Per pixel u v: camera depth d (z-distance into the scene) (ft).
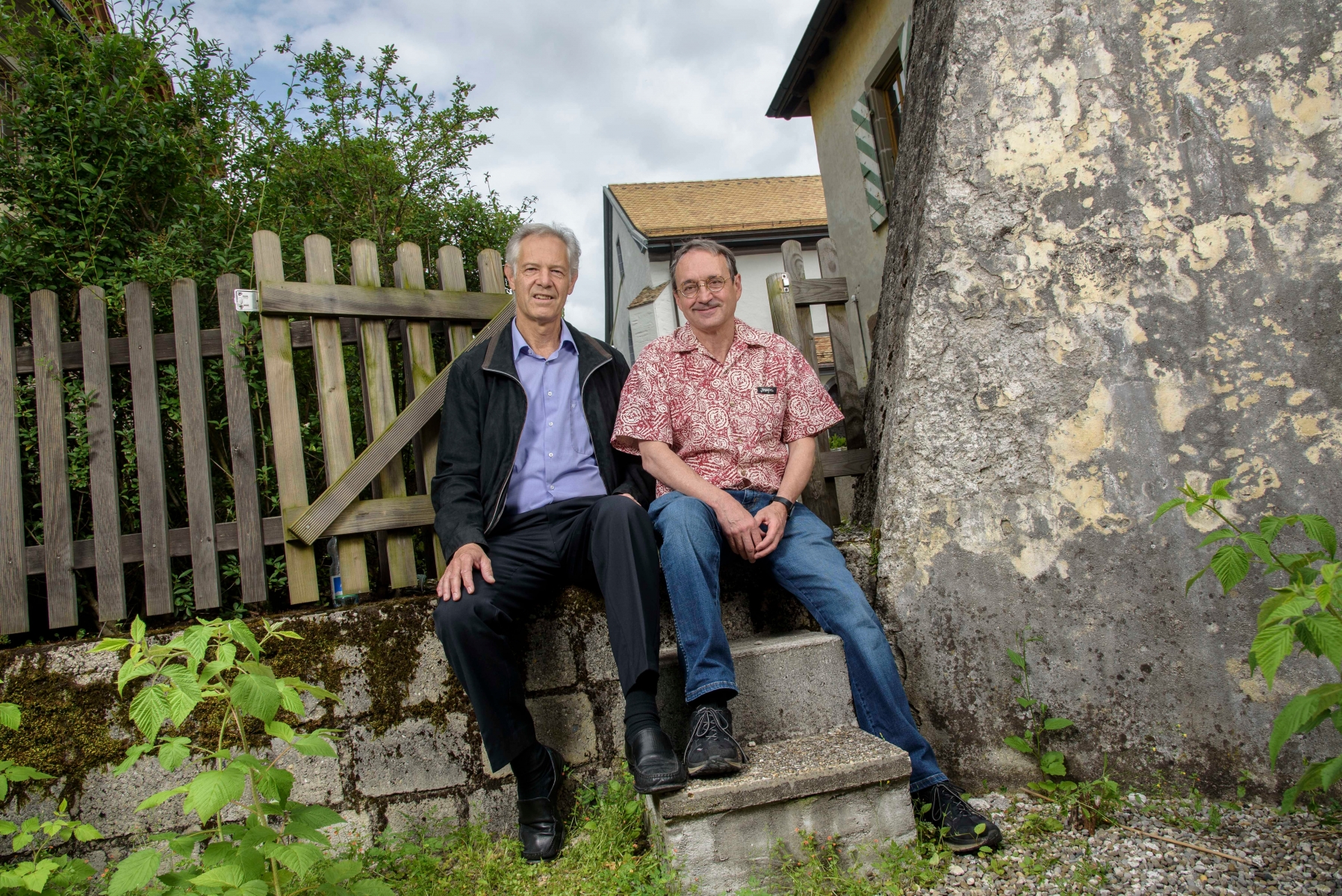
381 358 9.03
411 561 8.93
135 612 9.09
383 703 7.72
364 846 7.43
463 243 13.80
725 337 8.64
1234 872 5.88
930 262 8.63
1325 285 7.55
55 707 7.32
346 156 12.88
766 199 55.11
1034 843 6.54
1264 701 7.28
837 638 7.57
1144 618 7.70
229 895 4.35
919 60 10.21
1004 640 8.01
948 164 8.63
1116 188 8.16
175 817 7.32
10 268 9.34
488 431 8.03
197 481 8.29
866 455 10.16
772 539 7.70
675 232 47.73
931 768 6.97
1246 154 7.86
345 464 8.75
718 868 5.94
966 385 8.41
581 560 7.52
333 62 13.03
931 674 8.17
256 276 8.56
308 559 8.48
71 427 8.38
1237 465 7.61
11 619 7.91
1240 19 7.95
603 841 6.66
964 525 8.26
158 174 10.45
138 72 10.61
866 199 29.32
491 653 6.82
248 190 12.08
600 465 8.25
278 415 8.51
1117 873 5.98
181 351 8.42
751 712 7.28
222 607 8.80
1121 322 8.05
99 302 8.43
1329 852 6.03
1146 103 8.15
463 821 7.67
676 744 7.43
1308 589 4.80
